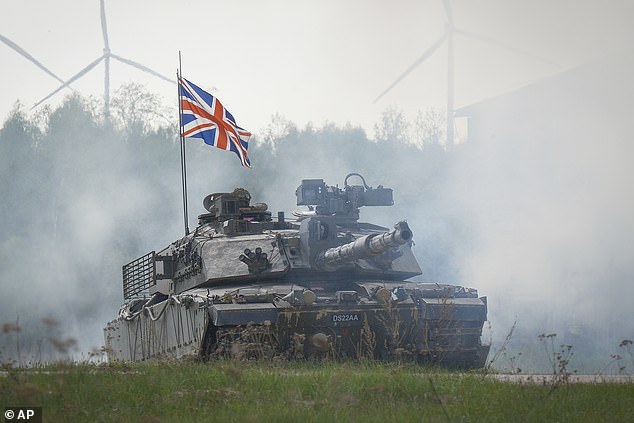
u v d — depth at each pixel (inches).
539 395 2405.3
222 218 4202.8
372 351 3459.6
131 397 2395.4
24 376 2573.8
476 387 2536.9
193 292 3705.7
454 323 3580.2
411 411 2213.3
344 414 2154.3
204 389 2495.1
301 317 3400.6
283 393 2409.0
